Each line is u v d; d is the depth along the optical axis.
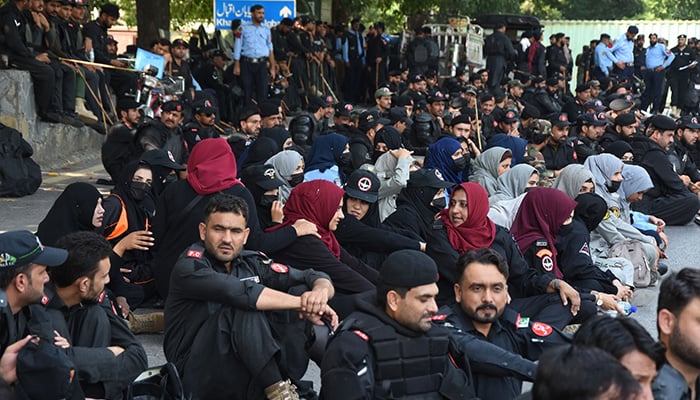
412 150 11.50
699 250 9.41
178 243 5.55
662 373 3.26
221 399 4.29
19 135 9.98
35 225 8.41
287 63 19.27
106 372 3.96
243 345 4.19
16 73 11.38
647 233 8.62
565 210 6.30
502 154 8.27
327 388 3.57
